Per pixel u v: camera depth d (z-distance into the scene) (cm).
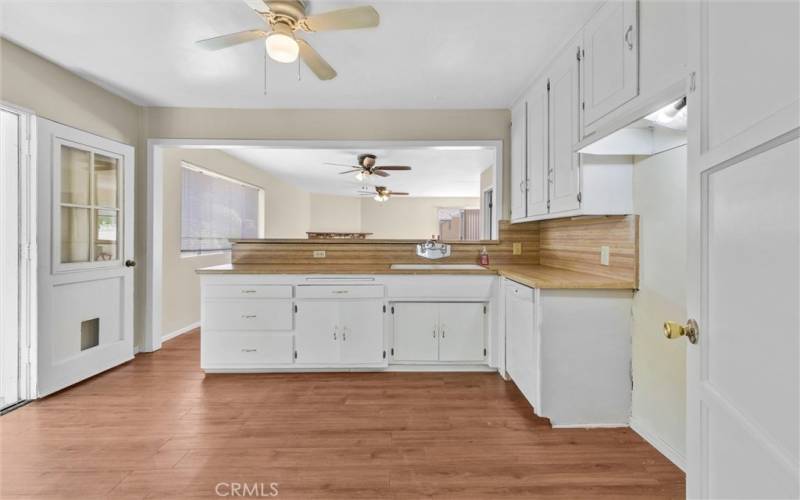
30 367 236
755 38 68
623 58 163
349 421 211
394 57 242
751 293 69
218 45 192
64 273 254
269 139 337
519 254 330
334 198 888
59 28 211
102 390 254
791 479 59
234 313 283
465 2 186
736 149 73
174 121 335
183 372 289
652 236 185
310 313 284
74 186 266
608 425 204
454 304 287
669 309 174
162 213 363
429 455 178
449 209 911
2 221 231
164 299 378
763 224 66
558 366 203
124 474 163
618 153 180
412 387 259
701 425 87
